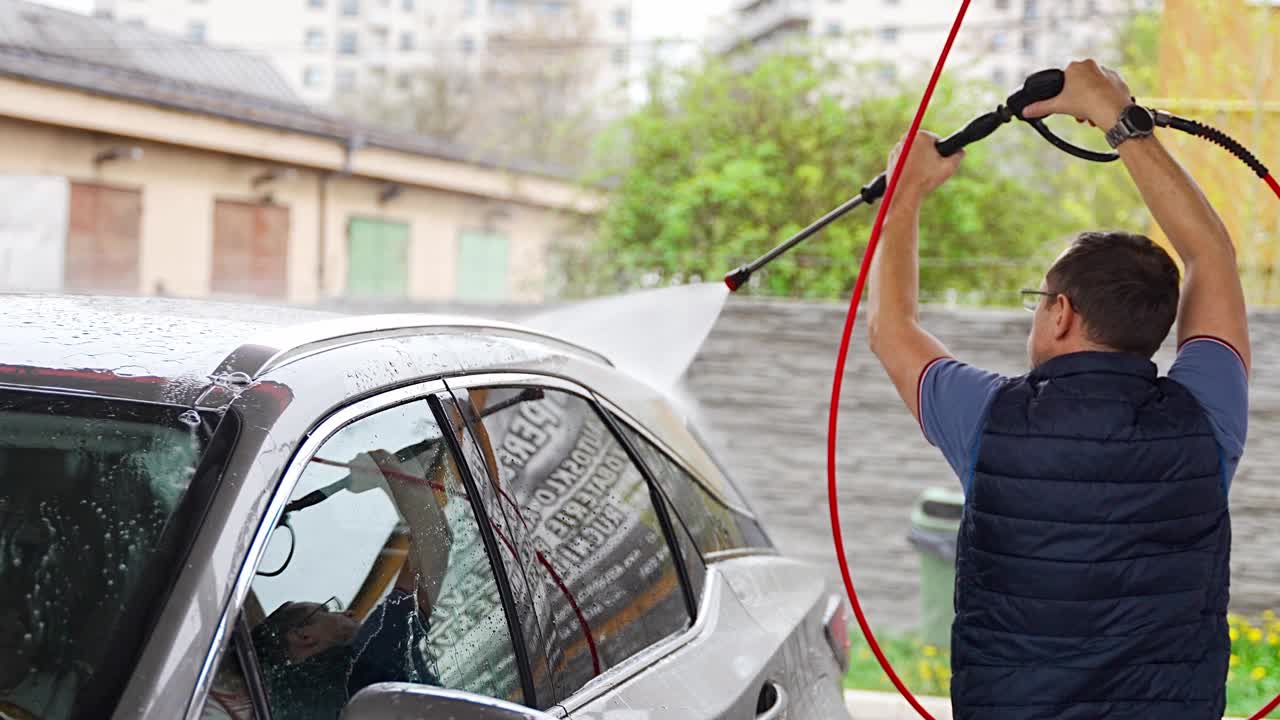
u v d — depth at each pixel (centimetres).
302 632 156
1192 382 218
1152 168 227
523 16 5256
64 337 182
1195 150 677
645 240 986
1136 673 206
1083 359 213
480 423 202
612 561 223
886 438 723
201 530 150
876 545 722
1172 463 207
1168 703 207
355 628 164
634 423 257
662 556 241
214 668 143
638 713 201
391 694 150
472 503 192
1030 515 207
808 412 730
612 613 216
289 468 159
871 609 712
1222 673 214
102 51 2252
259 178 2027
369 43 8112
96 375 168
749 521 296
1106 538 205
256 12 8156
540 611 197
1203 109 675
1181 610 207
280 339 179
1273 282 676
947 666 604
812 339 731
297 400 166
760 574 277
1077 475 206
